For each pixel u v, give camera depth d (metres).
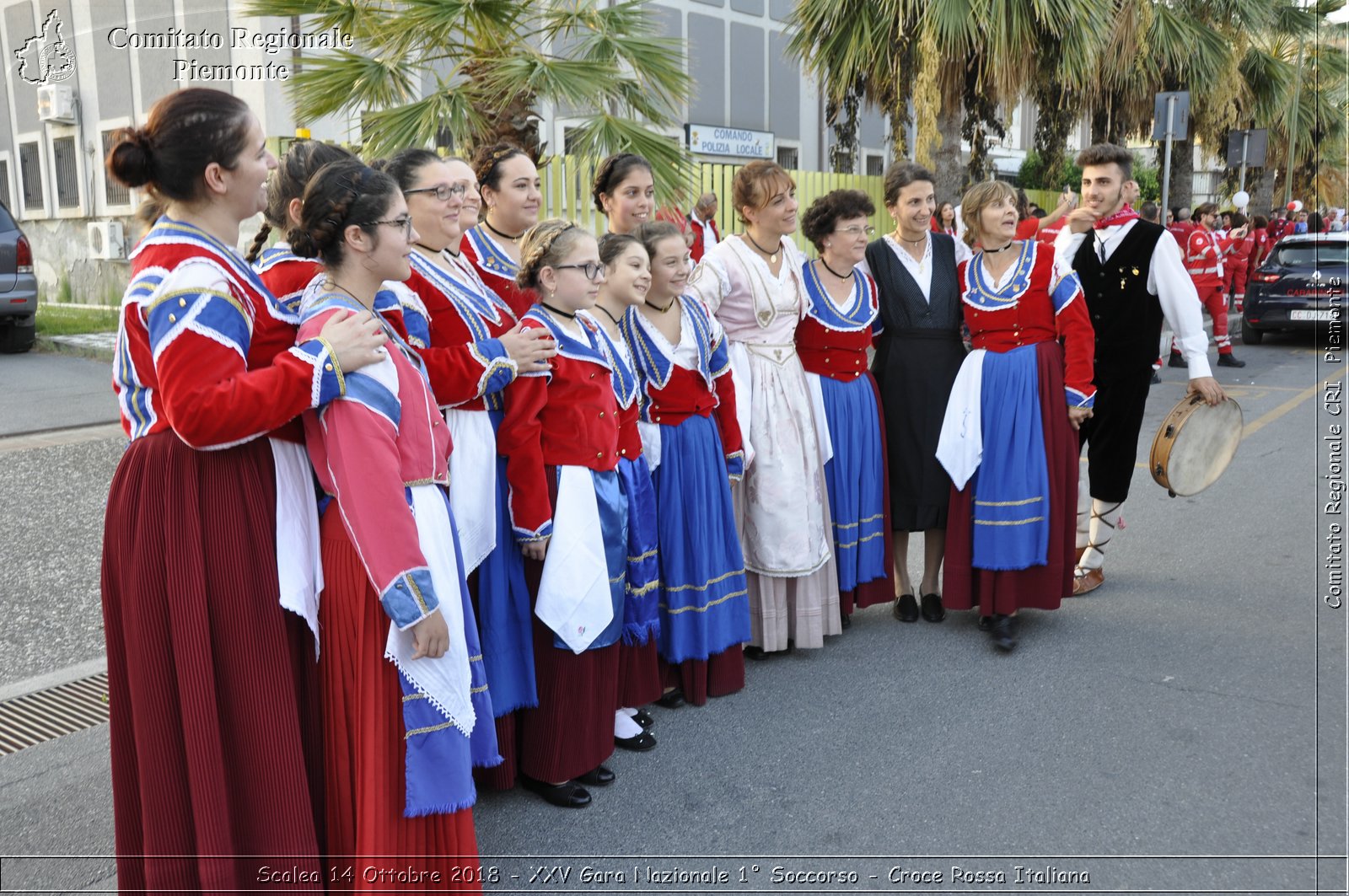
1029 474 4.14
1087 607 4.69
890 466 4.41
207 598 2.14
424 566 2.20
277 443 2.25
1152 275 4.52
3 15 15.60
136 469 2.13
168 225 2.15
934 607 4.59
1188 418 4.52
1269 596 4.76
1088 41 11.41
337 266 2.31
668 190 6.72
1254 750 3.34
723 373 3.76
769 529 4.02
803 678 4.00
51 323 12.90
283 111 9.96
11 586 4.77
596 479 3.08
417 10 5.96
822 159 20.16
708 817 3.04
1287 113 21.12
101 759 3.35
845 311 4.18
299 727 2.25
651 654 3.53
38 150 15.60
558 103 6.52
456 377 2.68
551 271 3.03
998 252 4.23
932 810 3.04
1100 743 3.41
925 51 11.12
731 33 17.67
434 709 2.27
